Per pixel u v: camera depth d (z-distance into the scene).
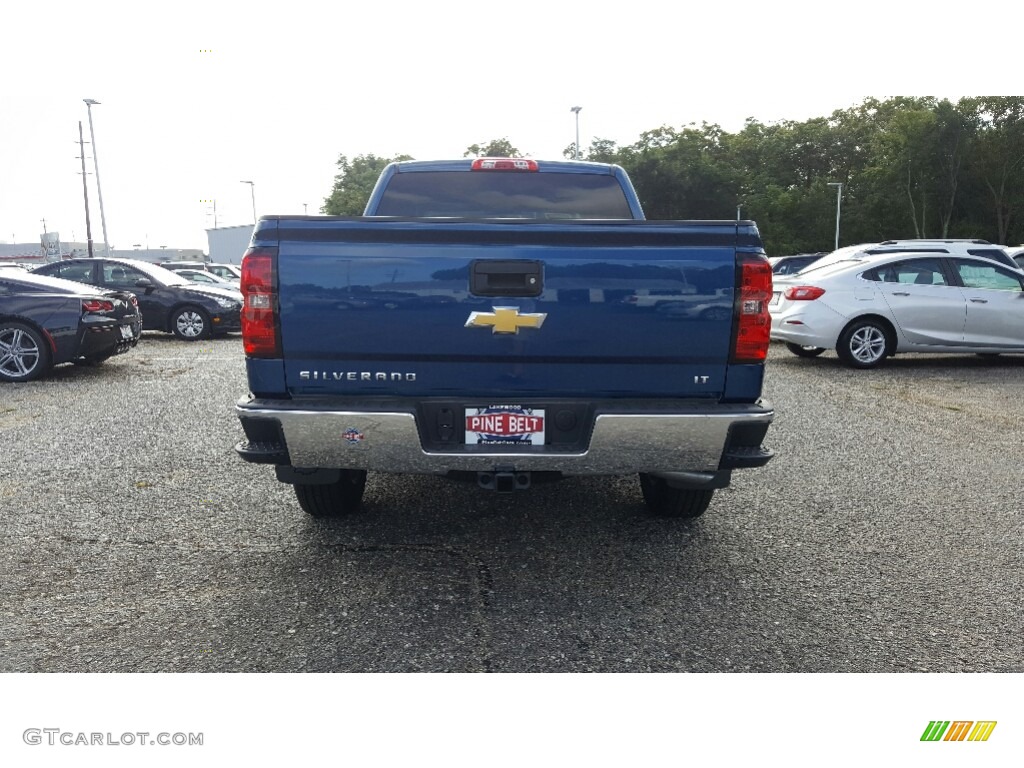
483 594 3.36
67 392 8.16
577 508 4.50
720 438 3.20
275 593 3.34
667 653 2.90
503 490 3.30
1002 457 5.68
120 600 3.27
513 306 3.12
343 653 2.87
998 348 10.10
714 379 3.22
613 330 3.15
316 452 3.24
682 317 3.15
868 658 2.88
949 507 4.57
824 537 4.07
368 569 3.60
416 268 3.12
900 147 57.81
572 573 3.58
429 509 4.46
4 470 5.16
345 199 66.69
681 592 3.40
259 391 3.23
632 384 3.22
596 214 4.94
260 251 3.13
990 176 55.88
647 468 3.25
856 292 9.99
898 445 6.02
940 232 58.22
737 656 2.88
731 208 54.44
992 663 2.87
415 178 4.89
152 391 8.23
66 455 5.54
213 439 6.03
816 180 64.88
